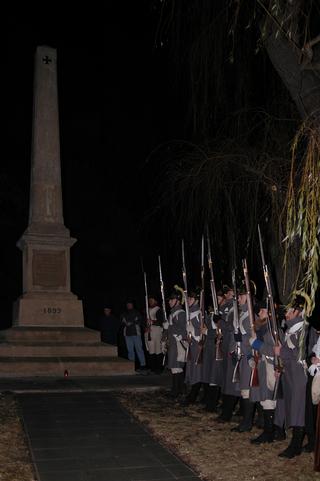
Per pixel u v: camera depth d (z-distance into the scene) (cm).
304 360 669
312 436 695
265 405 737
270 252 1060
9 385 1215
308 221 579
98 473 627
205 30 1095
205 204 1224
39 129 1675
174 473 628
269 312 724
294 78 798
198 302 1030
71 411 947
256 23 1002
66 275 1634
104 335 1686
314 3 873
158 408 975
